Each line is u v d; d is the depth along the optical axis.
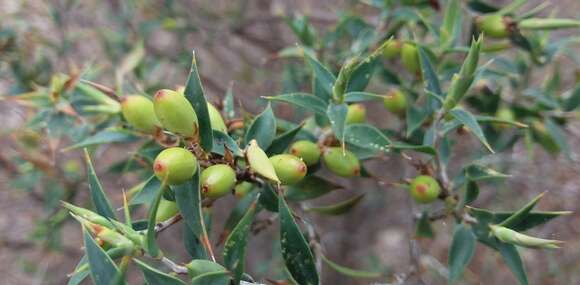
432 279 0.34
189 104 0.16
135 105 0.17
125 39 0.36
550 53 0.26
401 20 0.25
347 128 0.19
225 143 0.17
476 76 0.19
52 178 0.31
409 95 0.24
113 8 0.39
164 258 0.15
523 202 0.37
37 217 0.38
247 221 0.16
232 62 0.43
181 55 0.36
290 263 0.16
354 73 0.19
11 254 0.41
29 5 0.35
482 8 0.24
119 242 0.15
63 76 0.26
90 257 0.14
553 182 0.35
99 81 0.36
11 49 0.32
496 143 0.26
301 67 0.32
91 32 0.36
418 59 0.23
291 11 0.43
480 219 0.19
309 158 0.19
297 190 0.20
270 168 0.16
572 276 0.37
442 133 0.20
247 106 0.39
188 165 0.15
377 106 0.39
